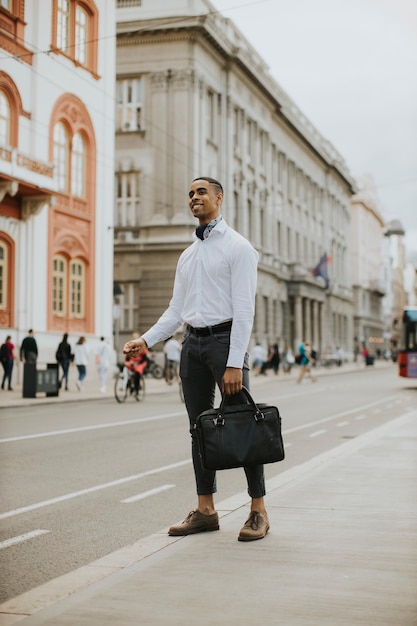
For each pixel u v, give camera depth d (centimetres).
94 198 3092
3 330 2552
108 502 753
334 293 7356
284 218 5831
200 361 549
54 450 1131
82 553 561
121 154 4112
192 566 469
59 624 372
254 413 515
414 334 3094
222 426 509
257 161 5125
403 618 373
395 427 1327
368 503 662
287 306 5788
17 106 2545
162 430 1413
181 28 3981
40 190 2550
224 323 539
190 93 4025
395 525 577
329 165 7212
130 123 4122
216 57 4334
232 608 391
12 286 2606
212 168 4309
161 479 888
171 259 3988
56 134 2831
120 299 4075
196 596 411
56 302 2862
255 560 481
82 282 3041
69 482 865
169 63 4041
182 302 568
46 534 620
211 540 538
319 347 6619
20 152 2434
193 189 553
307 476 804
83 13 2930
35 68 2636
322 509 638
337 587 423
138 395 2238
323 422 1595
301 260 6312
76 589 457
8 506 732
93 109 3053
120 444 1206
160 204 4034
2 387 2467
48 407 1998
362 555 491
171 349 3094
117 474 921
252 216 5016
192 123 4016
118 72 4109
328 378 4147
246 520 594
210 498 571
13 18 2486
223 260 538
